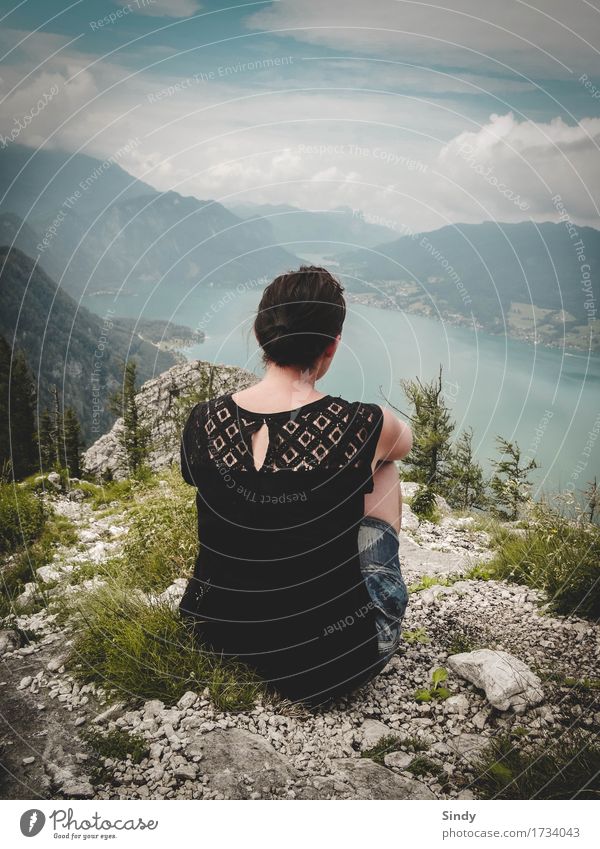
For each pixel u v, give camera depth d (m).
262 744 2.04
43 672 2.45
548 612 3.20
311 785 1.86
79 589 3.29
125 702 2.24
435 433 15.41
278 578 2.02
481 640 2.92
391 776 1.93
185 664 2.32
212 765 1.92
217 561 2.12
